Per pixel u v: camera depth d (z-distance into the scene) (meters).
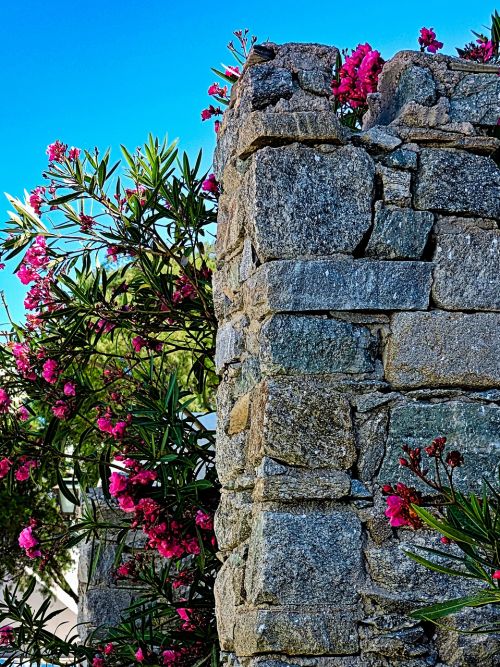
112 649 5.10
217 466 3.47
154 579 4.99
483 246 3.04
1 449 5.12
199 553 4.58
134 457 4.62
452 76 3.18
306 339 2.93
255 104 3.11
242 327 3.24
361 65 4.36
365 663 2.81
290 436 2.88
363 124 3.62
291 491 2.85
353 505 2.89
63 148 5.07
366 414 2.93
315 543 2.84
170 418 4.62
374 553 2.86
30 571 9.66
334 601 2.82
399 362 2.95
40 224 5.30
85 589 5.97
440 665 2.84
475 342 2.99
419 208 3.04
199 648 4.61
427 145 3.11
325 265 2.95
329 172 3.00
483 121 3.16
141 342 5.57
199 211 5.03
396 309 2.97
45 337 5.50
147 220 5.08
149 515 4.51
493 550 2.50
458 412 2.96
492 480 2.93
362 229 2.99
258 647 2.79
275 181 2.96
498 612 2.87
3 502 9.21
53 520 9.44
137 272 6.16
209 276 5.30
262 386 2.94
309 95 3.13
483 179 3.10
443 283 3.00
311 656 2.81
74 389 5.07
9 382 5.24
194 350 5.51
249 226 3.04
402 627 2.83
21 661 5.33
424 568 2.87
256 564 2.86
